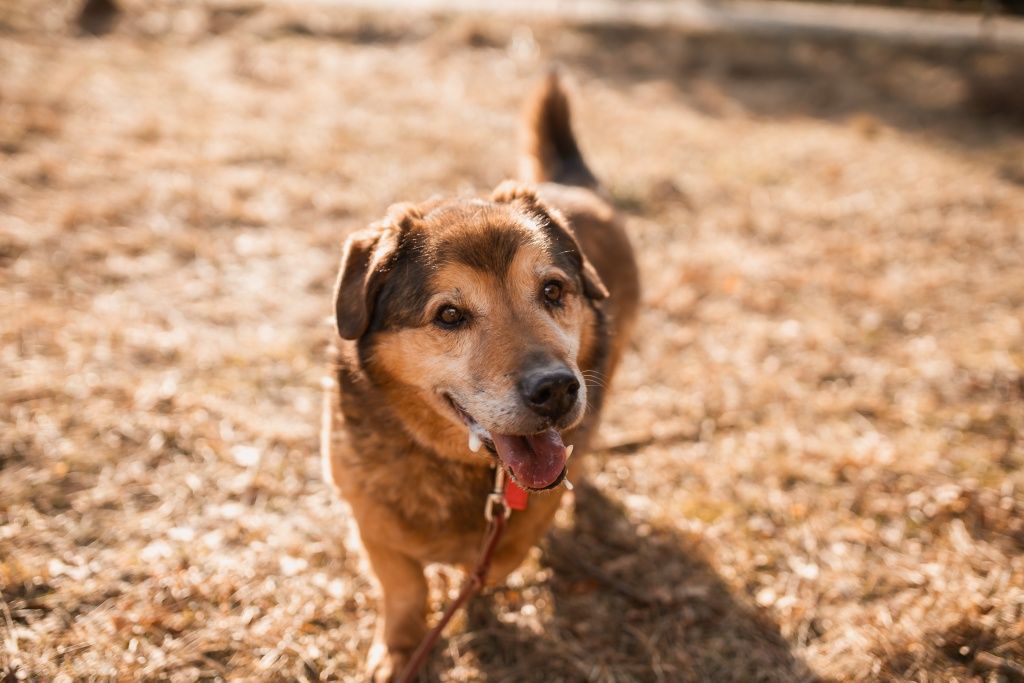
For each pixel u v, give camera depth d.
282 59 2.48
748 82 2.82
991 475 0.95
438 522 0.73
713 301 1.30
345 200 1.51
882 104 2.61
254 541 0.85
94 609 0.77
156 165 1.58
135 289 1.19
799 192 1.77
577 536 0.89
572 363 0.67
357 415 0.72
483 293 0.69
